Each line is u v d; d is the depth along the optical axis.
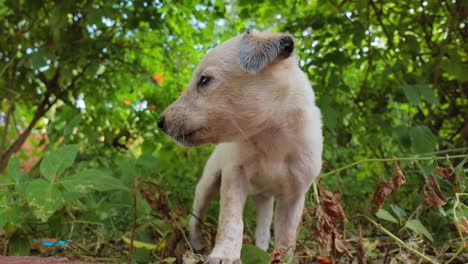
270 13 0.85
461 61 0.72
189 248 0.55
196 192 0.62
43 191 0.44
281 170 0.53
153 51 0.88
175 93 0.89
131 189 0.54
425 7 0.73
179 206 0.57
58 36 0.71
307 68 0.76
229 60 0.48
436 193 0.46
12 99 0.82
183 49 0.88
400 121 0.86
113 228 0.60
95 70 0.77
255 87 0.48
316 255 0.56
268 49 0.47
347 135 0.79
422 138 0.62
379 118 0.73
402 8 0.75
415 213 0.57
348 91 0.73
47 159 0.46
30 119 0.98
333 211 0.45
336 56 0.72
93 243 0.60
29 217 0.52
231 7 0.97
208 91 0.48
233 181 0.51
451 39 0.74
